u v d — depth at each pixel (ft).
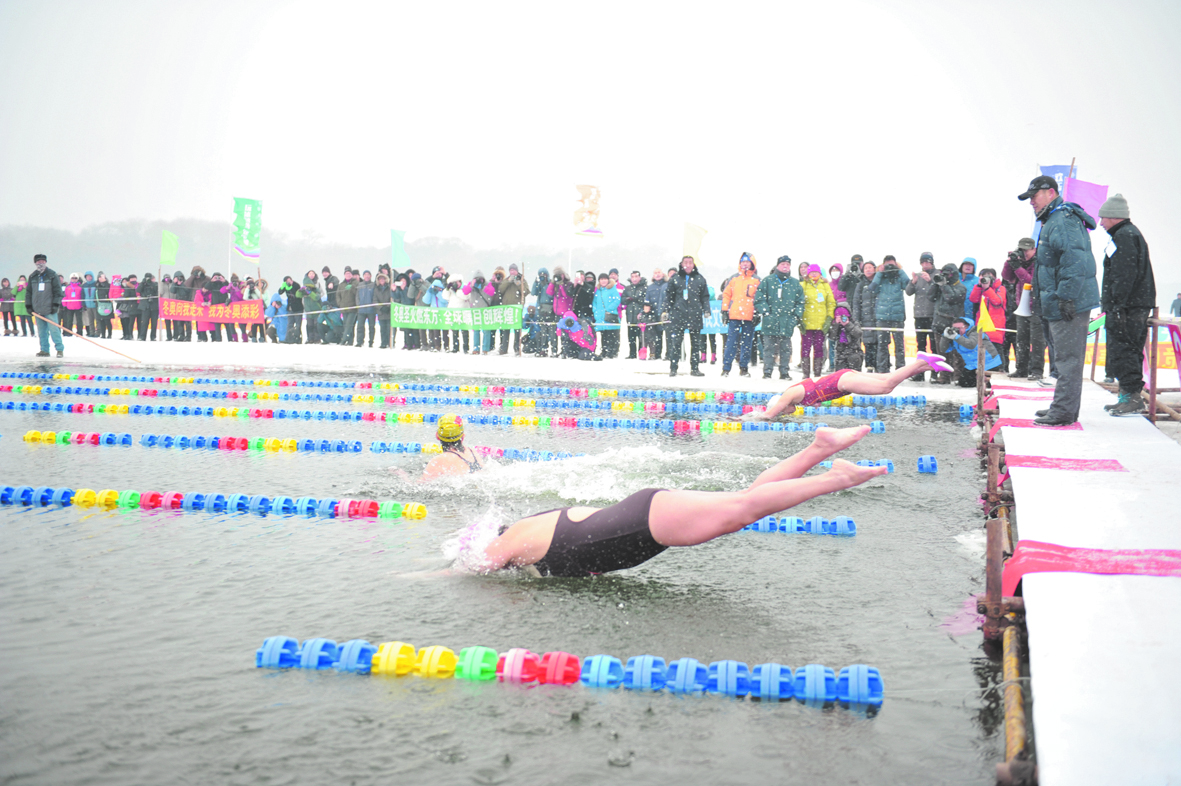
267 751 8.75
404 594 13.58
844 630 12.27
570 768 8.46
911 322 97.81
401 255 73.05
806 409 37.65
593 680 10.40
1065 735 7.79
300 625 12.26
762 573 14.90
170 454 26.50
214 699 9.94
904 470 23.94
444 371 53.93
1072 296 22.79
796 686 10.16
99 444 28.50
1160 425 27.86
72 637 11.75
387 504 18.98
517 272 67.41
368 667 10.75
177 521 18.31
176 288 80.89
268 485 21.56
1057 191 23.35
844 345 46.26
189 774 8.30
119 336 93.71
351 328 75.92
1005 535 15.42
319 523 18.15
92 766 8.43
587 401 40.34
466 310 67.26
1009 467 18.51
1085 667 9.04
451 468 21.67
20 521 18.13
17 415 34.73
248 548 16.20
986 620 11.75
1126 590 11.14
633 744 8.95
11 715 9.46
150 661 10.99
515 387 44.80
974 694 10.19
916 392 43.11
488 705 9.84
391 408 38.04
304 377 49.70
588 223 68.08
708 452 26.00
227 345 76.02
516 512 18.83
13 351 66.49
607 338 64.34
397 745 8.90
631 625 12.37
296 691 10.18
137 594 13.55
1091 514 14.58
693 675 10.39
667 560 15.65
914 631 12.24
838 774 8.40
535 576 14.47
